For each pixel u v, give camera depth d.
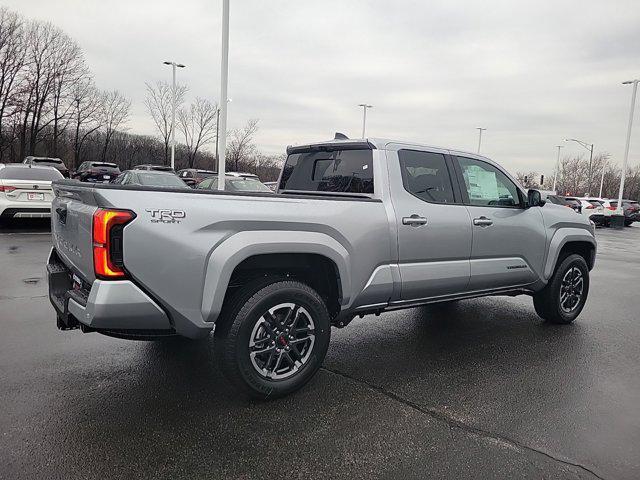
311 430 3.08
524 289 5.37
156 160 52.16
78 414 3.19
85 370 3.90
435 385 3.84
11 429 2.97
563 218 5.64
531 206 5.20
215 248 3.15
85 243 3.04
